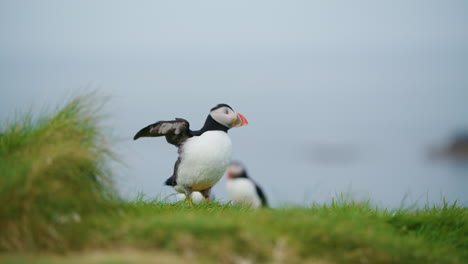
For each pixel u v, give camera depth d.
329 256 6.85
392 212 9.39
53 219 6.91
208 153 10.27
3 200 6.74
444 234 8.58
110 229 6.91
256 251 6.57
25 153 7.50
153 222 6.98
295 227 7.17
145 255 6.41
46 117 8.22
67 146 7.56
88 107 8.30
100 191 7.72
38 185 7.00
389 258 7.04
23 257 6.32
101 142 7.98
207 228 6.74
